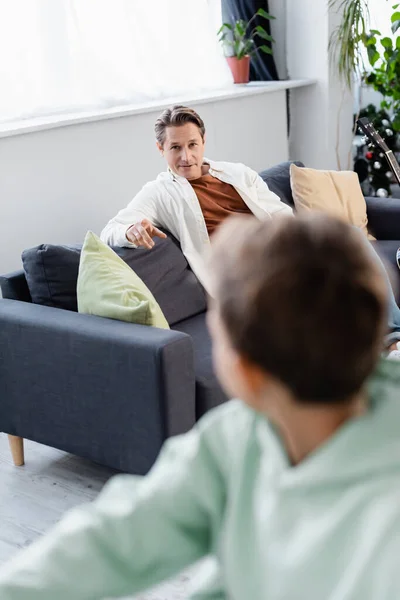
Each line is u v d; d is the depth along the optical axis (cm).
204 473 63
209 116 426
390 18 512
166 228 307
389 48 488
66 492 247
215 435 63
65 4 358
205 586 70
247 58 461
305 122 504
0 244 320
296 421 53
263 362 51
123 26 389
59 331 231
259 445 60
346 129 509
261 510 54
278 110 479
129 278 246
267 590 52
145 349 213
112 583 62
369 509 48
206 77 441
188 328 277
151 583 65
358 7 464
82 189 351
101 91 381
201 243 303
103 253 249
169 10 414
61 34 357
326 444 51
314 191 362
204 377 233
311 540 49
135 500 64
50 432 246
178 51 421
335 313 49
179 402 218
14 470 263
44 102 355
